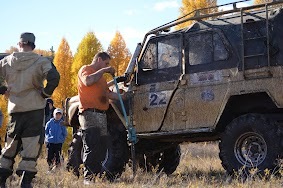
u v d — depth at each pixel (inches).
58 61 2210.9
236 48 300.7
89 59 1990.7
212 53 308.5
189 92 312.3
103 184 264.5
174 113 316.8
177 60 320.8
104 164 325.4
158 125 322.7
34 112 226.2
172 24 327.0
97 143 292.7
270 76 286.5
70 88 2180.1
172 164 393.1
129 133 312.7
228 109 306.5
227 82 299.4
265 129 284.2
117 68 2101.4
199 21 322.7
